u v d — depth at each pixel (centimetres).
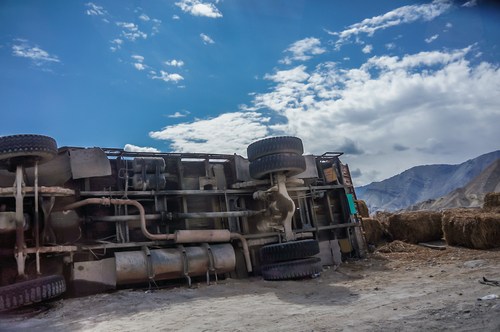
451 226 1308
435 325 417
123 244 1008
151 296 810
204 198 1230
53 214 966
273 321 512
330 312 544
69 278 941
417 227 1471
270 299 713
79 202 973
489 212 1342
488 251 1141
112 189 1102
